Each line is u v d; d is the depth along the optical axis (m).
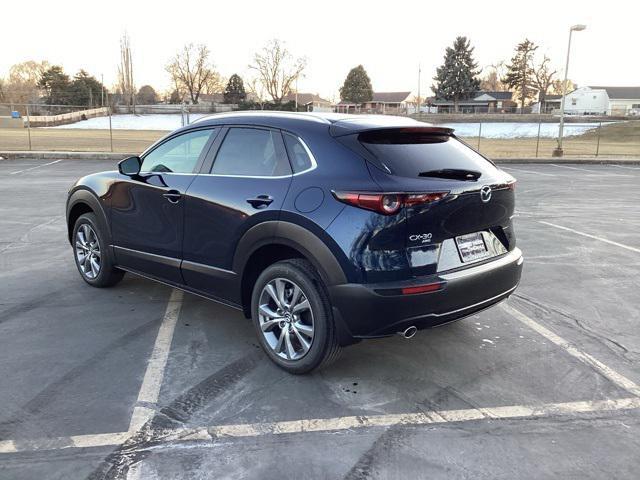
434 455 2.83
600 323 4.73
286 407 3.27
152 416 3.14
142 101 92.25
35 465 2.70
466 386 3.57
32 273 5.85
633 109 103.31
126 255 4.84
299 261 3.54
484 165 3.84
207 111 65.75
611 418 3.22
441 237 3.35
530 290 5.60
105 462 2.73
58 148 25.03
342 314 3.28
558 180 16.47
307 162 3.52
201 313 4.77
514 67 96.38
